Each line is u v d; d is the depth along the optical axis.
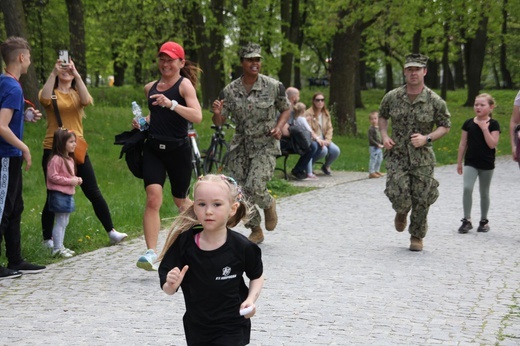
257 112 9.57
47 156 9.59
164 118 8.23
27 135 19.78
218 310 4.24
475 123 10.95
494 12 29.03
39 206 12.77
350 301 7.25
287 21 32.84
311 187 16.30
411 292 7.62
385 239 10.55
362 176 18.66
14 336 6.13
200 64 32.06
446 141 28.36
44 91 9.42
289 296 7.41
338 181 17.45
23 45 8.20
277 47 34.03
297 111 17.25
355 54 29.52
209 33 31.03
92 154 18.89
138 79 45.69
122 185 15.29
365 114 41.00
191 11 31.09
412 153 9.45
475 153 10.95
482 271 8.60
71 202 9.36
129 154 8.35
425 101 9.32
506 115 42.28
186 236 4.26
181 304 7.16
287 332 6.23
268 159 9.68
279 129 9.64
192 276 4.22
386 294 7.53
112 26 34.59
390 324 6.48
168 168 8.41
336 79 29.62
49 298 7.39
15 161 8.27
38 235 10.18
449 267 8.80
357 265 8.86
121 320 6.60
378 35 39.50
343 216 12.53
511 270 8.66
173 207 13.02
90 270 8.65
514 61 57.62
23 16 20.31
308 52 57.34
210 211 4.11
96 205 10.02
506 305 7.15
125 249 9.88
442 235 10.84
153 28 33.69
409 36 35.59
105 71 52.12
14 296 7.48
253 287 4.29
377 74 80.44
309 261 9.05
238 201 4.32
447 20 29.81
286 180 17.28
